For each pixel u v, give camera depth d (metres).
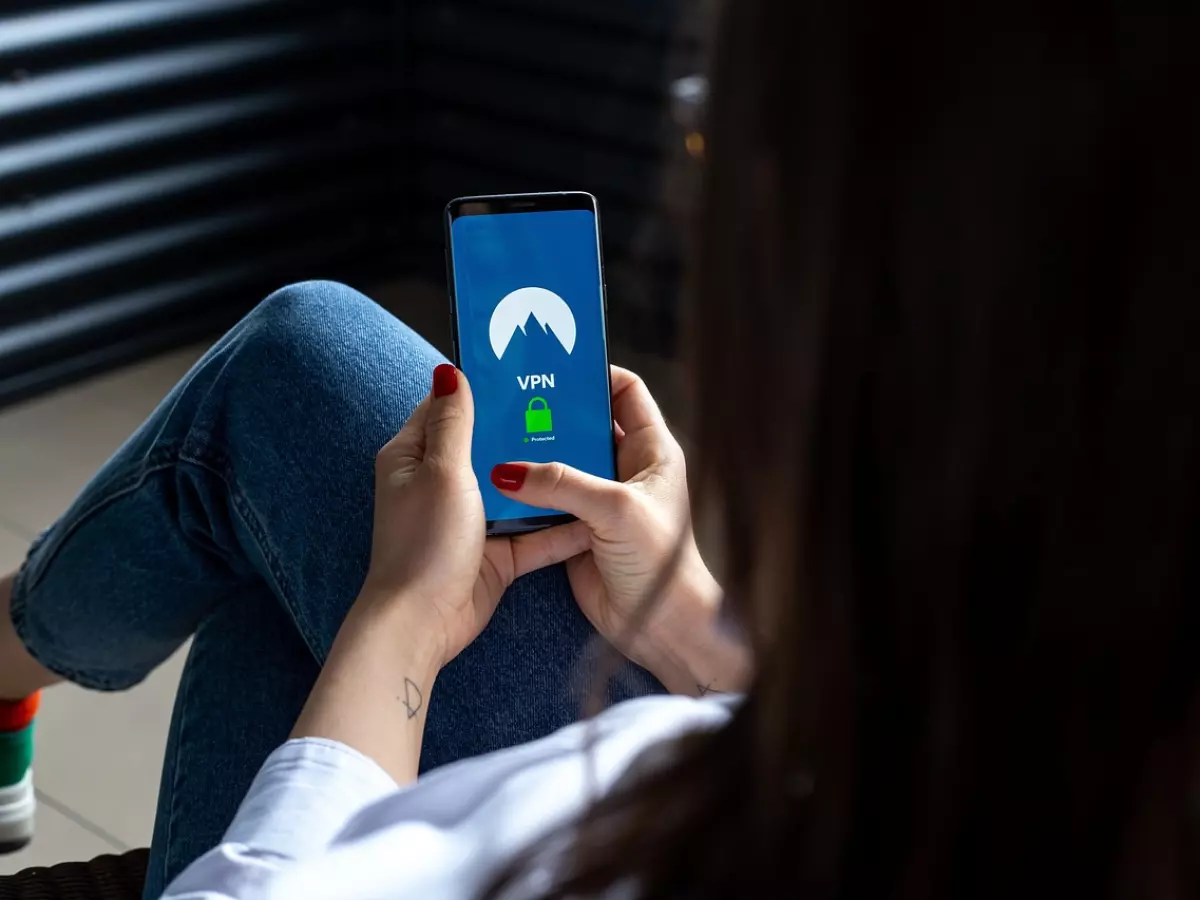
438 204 3.25
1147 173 0.33
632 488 0.95
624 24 2.77
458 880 0.53
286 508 1.01
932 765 0.40
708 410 0.41
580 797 0.55
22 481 2.40
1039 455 0.36
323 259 3.15
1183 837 0.39
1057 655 0.38
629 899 0.45
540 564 0.98
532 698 0.96
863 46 0.35
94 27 2.53
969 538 0.37
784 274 0.38
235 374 1.06
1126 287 0.34
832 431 0.38
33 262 2.58
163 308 2.84
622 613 0.96
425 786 0.58
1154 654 0.37
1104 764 0.39
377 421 1.03
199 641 1.07
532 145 3.03
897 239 0.36
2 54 2.41
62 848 1.70
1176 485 0.35
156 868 1.00
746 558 0.43
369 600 0.85
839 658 0.40
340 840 0.58
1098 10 0.33
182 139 2.76
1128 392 0.34
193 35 2.70
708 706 0.63
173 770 1.03
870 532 0.39
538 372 1.01
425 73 3.14
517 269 1.00
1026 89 0.33
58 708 1.93
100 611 1.17
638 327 0.48
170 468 1.08
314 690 0.79
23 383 2.64
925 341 0.36
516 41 2.96
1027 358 0.35
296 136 2.98
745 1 0.37
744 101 0.38
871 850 0.42
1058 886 0.40
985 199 0.34
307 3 2.89
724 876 0.44
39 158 2.52
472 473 0.90
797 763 0.42
